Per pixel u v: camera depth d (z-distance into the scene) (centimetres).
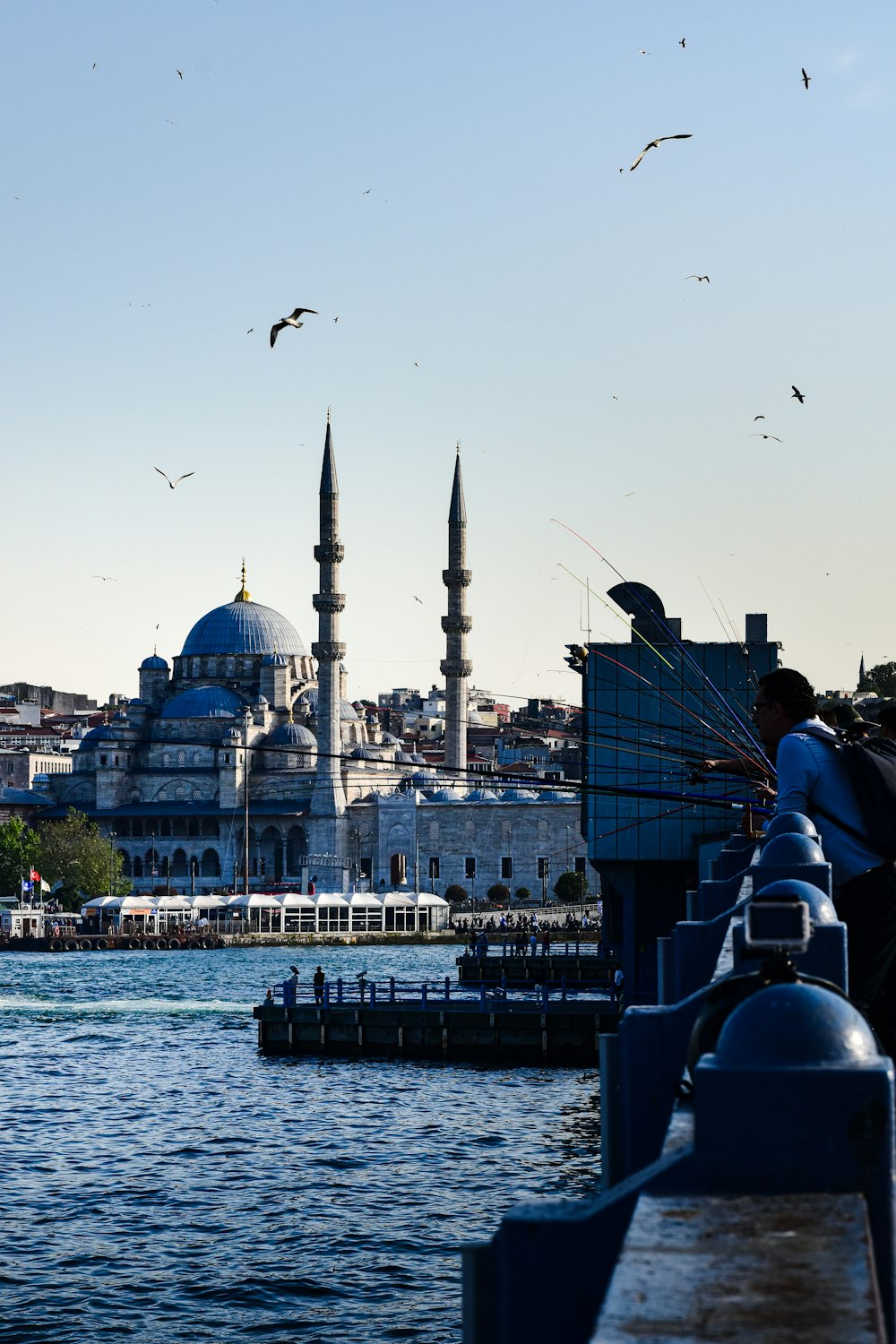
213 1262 3506
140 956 16400
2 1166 4612
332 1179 4441
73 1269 3453
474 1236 3744
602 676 6362
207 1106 5862
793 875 857
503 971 10512
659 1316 290
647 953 6378
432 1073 6881
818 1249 326
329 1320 3083
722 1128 376
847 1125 371
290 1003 7806
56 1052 7594
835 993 457
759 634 6338
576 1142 5066
